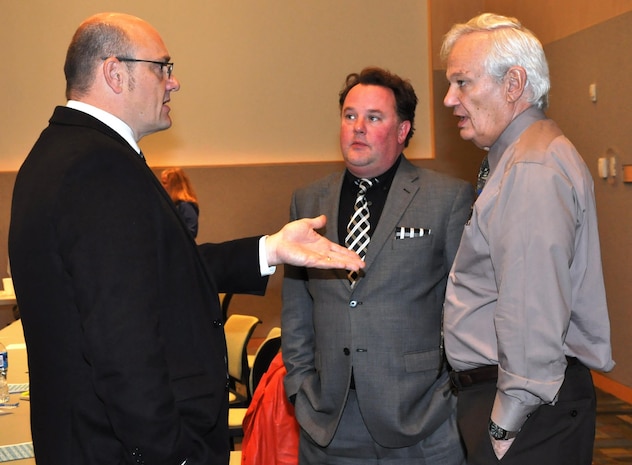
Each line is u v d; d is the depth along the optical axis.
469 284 1.89
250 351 7.55
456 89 1.96
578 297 1.83
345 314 2.24
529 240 1.70
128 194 1.52
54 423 1.57
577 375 1.84
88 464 1.55
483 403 1.85
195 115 7.68
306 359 2.40
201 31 7.65
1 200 7.40
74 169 1.51
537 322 1.68
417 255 2.21
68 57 1.71
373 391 2.18
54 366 1.57
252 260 2.00
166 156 7.64
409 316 2.21
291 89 7.77
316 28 7.76
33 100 7.49
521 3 6.84
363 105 2.27
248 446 2.60
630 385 5.24
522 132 1.88
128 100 1.70
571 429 1.77
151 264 1.51
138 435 1.45
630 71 4.96
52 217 1.51
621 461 3.96
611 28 5.18
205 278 1.72
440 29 7.75
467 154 7.86
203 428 1.63
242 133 7.75
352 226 2.31
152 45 1.73
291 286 2.47
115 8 7.54
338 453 2.27
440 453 2.18
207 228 7.68
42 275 1.53
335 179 2.44
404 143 2.39
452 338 1.92
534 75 1.88
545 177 1.72
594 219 1.84
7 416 2.31
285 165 7.74
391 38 7.84
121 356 1.43
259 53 7.72
